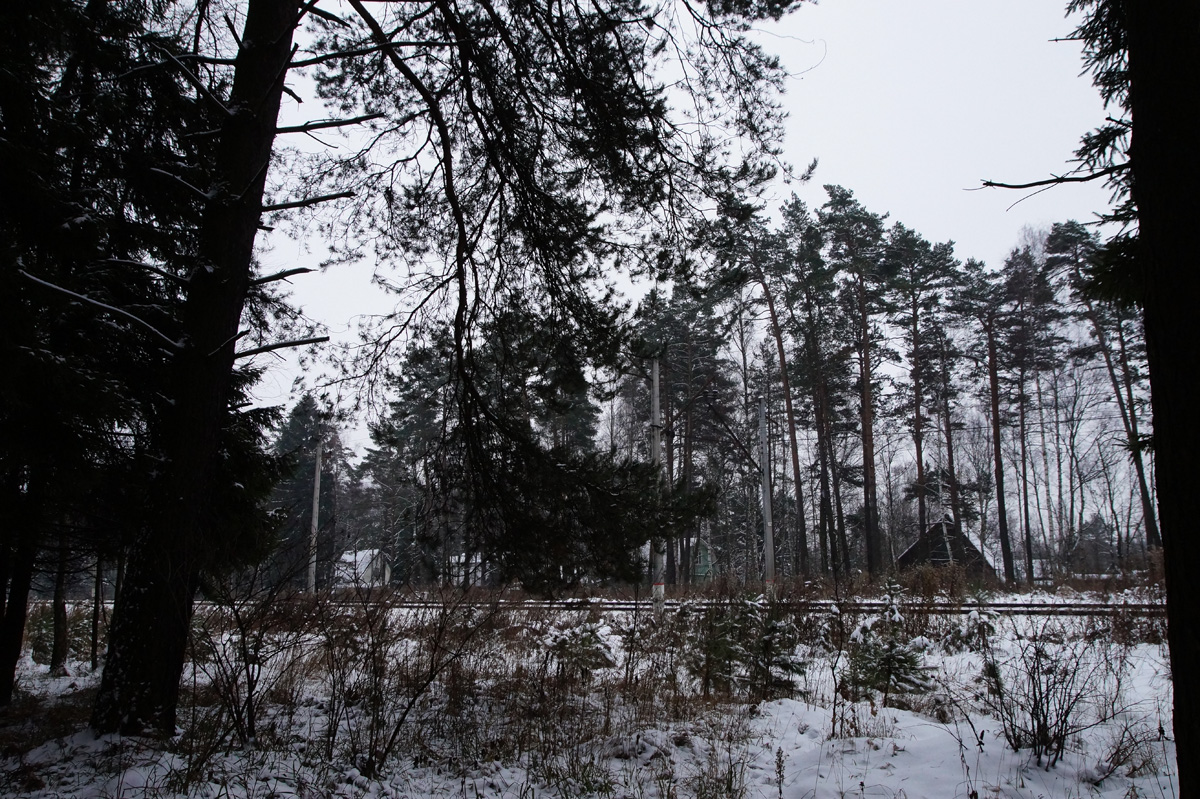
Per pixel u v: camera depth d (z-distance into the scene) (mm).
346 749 5477
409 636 7934
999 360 32094
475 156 8578
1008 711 5625
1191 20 3295
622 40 7578
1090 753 5410
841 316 28297
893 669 7262
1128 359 28859
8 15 5805
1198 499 3096
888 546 49250
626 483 7281
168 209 7504
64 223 6105
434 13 7887
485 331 8516
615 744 5828
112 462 6734
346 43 7973
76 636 13312
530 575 7410
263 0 6805
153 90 7316
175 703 5605
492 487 7609
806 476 36938
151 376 7195
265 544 8375
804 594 12648
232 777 4594
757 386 32094
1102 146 6449
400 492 26781
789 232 23766
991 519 46094
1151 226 3338
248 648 5715
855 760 5426
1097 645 9578
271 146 6707
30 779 4426
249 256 6477
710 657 7855
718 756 5629
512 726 6293
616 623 10773
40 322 5887
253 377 8836
